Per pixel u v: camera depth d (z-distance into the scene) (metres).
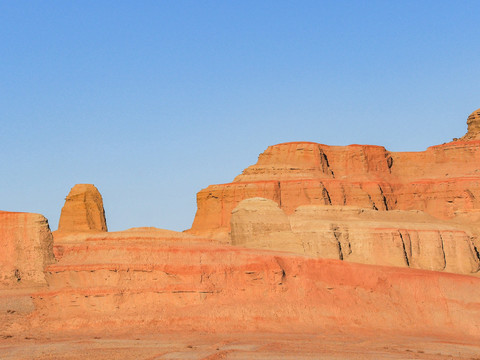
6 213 120.19
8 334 84.50
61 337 82.88
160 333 84.56
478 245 154.25
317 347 79.38
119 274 89.06
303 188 175.00
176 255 91.62
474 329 93.88
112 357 73.12
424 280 98.31
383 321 92.75
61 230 176.50
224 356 73.44
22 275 116.06
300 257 96.81
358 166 190.88
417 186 186.12
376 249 143.12
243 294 91.50
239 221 116.69
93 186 183.88
